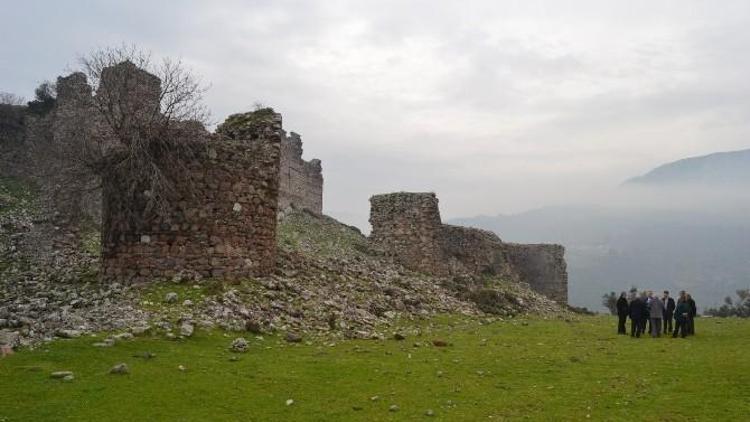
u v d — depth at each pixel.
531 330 23.97
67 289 20.52
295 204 55.44
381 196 40.72
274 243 23.62
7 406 9.68
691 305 23.91
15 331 13.95
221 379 12.00
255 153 22.77
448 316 25.95
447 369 14.45
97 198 30.47
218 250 21.28
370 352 15.84
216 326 16.19
